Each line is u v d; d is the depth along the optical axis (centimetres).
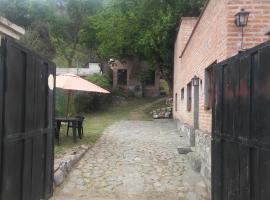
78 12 4359
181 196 729
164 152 1184
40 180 559
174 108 2488
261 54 361
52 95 623
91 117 2709
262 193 355
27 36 2644
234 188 454
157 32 2536
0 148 384
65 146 1177
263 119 354
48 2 4162
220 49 730
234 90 455
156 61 2848
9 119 406
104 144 1324
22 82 450
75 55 4403
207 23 912
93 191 750
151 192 754
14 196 432
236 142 445
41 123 553
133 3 2789
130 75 3950
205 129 936
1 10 3831
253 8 677
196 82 1180
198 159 926
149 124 2258
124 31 2827
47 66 580
